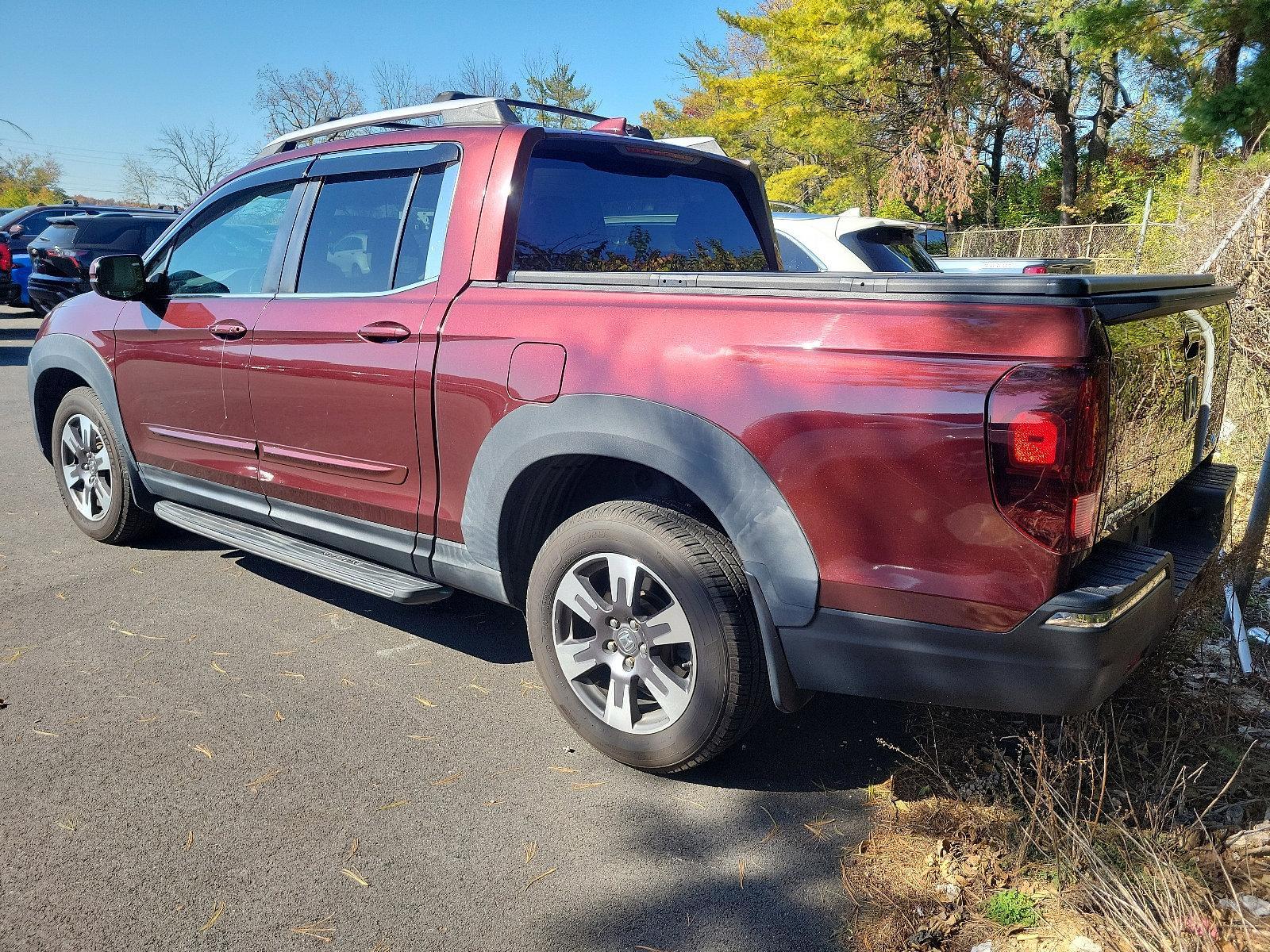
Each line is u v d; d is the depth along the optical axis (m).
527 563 3.12
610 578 2.73
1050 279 2.06
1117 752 2.64
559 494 3.02
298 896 2.27
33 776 2.76
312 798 2.67
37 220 16.97
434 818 2.59
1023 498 2.05
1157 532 2.85
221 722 3.09
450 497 3.08
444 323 3.02
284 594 4.23
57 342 4.63
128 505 4.63
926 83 26.95
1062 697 2.14
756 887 2.31
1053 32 18.59
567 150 3.28
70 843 2.46
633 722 2.77
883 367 2.20
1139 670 2.97
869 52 24.31
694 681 2.59
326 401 3.38
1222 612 3.41
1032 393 2.03
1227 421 5.60
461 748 2.96
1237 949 1.97
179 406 4.04
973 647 2.18
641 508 2.69
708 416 2.44
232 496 3.96
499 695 3.31
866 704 3.22
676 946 2.12
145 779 2.75
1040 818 2.41
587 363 2.66
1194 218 7.46
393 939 2.13
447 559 3.16
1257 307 5.83
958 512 2.13
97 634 3.77
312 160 3.68
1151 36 17.42
